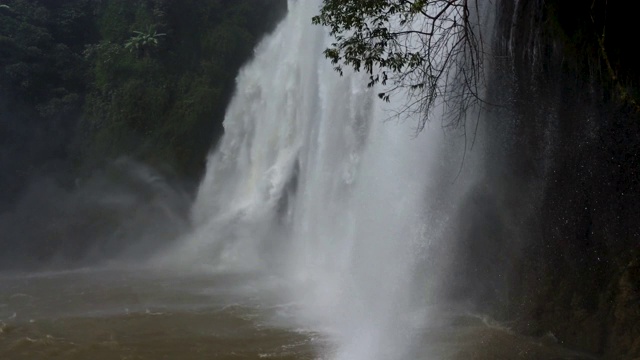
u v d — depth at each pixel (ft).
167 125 96.12
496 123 46.14
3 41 98.89
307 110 74.02
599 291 39.50
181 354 42.37
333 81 67.62
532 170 44.88
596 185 41.11
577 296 40.65
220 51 99.09
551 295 42.34
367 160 58.54
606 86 39.22
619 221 39.73
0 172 93.91
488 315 45.65
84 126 99.71
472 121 46.96
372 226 55.42
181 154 93.81
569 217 42.55
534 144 44.52
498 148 46.44
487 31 45.44
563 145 42.93
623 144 39.52
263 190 80.07
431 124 49.88
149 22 102.83
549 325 41.24
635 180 39.04
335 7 35.27
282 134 80.33
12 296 61.98
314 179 69.56
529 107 44.45
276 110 82.38
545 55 42.42
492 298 46.52
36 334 47.52
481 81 45.06
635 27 36.35
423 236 50.67
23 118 97.96
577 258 41.73
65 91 101.81
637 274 37.50
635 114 38.45
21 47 100.27
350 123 63.57
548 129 43.62
